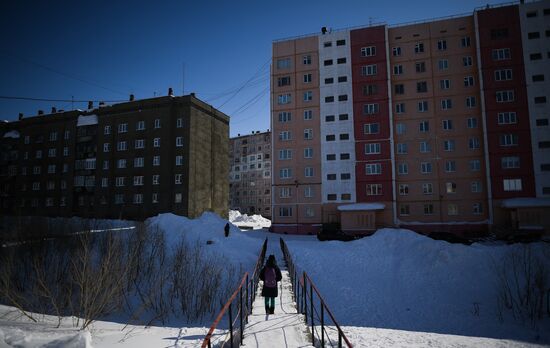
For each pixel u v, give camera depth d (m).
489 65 45.19
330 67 50.59
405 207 46.62
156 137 51.62
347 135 48.81
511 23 45.19
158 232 25.52
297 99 51.19
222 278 19.52
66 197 55.81
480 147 45.25
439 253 23.95
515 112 43.91
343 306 19.39
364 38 49.81
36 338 8.34
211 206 56.38
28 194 58.72
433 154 46.53
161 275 18.02
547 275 19.42
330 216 47.91
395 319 17.83
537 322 16.59
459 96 46.56
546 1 44.59
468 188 44.94
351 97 49.25
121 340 10.06
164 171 50.44
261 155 100.56
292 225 48.75
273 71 52.56
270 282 12.38
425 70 48.00
